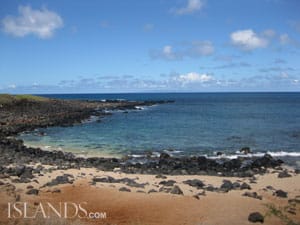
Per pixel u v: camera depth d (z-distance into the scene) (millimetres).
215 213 16375
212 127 57469
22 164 27328
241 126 58875
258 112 92438
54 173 24094
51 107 82438
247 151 36281
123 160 31938
